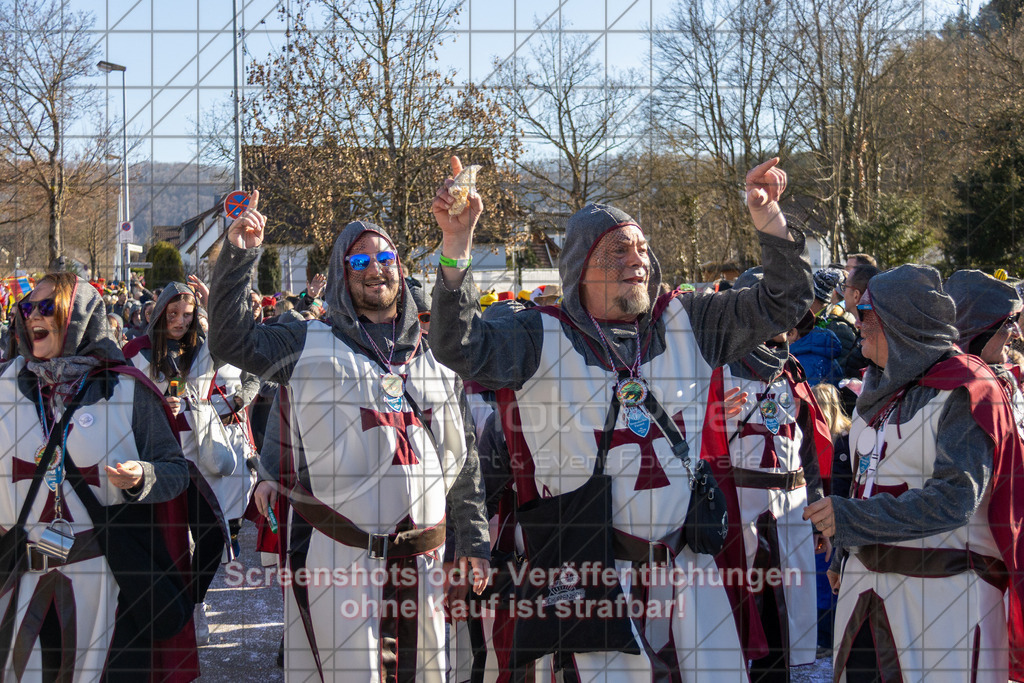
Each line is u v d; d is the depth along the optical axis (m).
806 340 4.48
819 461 3.67
